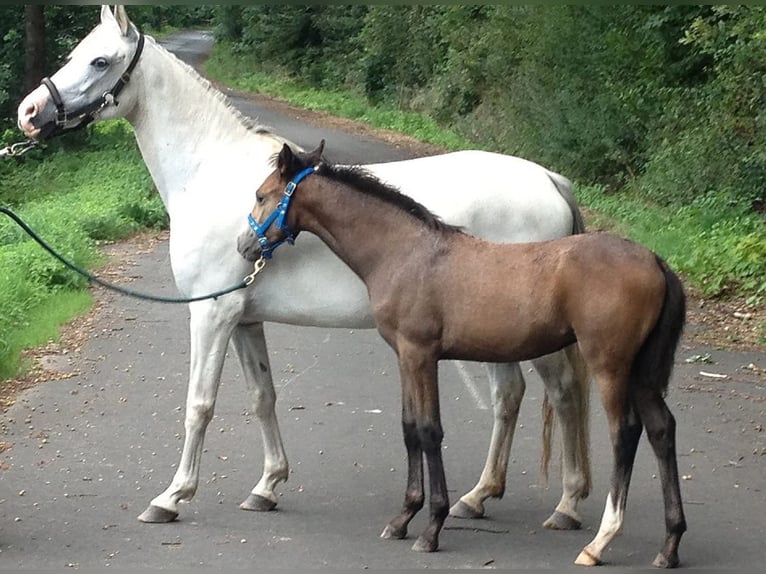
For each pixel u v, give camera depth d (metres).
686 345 7.56
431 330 4.17
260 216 4.34
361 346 7.48
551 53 16.03
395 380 6.68
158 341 7.53
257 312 4.68
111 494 4.89
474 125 20.22
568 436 4.54
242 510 4.74
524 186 4.69
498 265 4.11
